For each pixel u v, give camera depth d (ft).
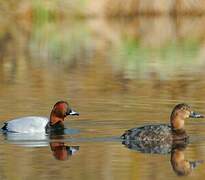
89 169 51.67
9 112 72.69
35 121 63.77
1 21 170.91
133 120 68.13
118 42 144.25
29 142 60.08
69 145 59.00
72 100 79.25
